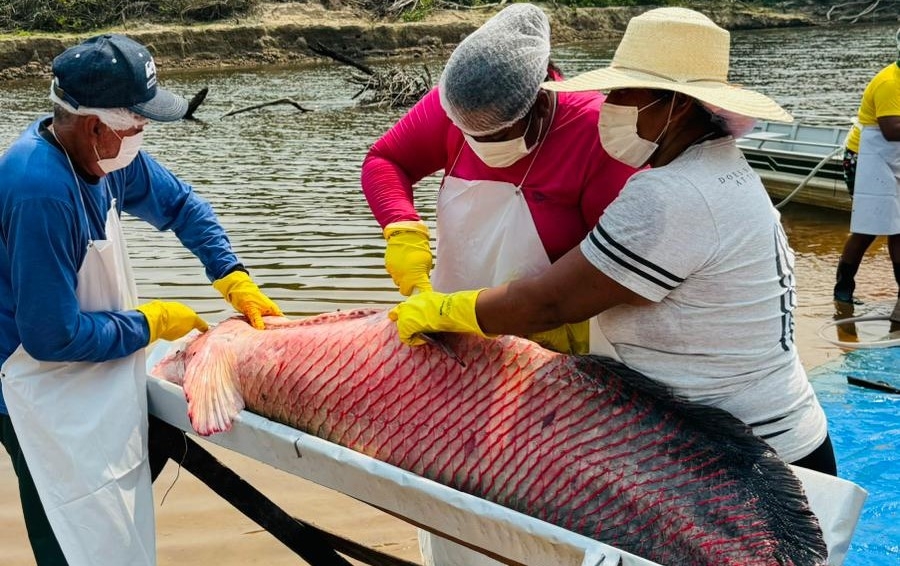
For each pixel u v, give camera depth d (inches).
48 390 114.2
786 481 95.7
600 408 101.9
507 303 102.3
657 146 102.1
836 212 399.2
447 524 101.1
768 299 102.3
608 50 1384.1
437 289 132.9
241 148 639.1
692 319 101.0
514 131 112.3
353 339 114.2
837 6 1813.5
